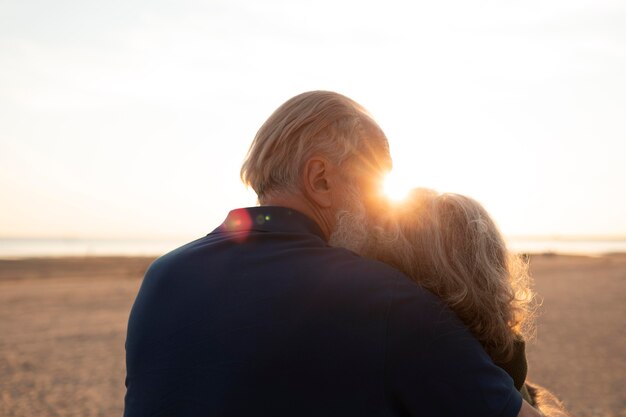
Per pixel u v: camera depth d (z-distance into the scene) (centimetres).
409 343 108
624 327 1052
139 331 123
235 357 110
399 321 109
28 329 1148
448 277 119
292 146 132
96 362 829
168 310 121
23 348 939
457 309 119
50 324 1214
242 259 121
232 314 114
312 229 129
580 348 859
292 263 117
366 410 107
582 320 1149
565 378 675
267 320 111
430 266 121
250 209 131
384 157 136
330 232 134
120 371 771
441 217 126
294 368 108
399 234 125
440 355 108
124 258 5569
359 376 107
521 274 135
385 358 107
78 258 5616
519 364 129
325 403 107
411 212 129
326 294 111
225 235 130
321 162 131
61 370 776
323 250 120
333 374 107
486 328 121
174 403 113
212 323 115
